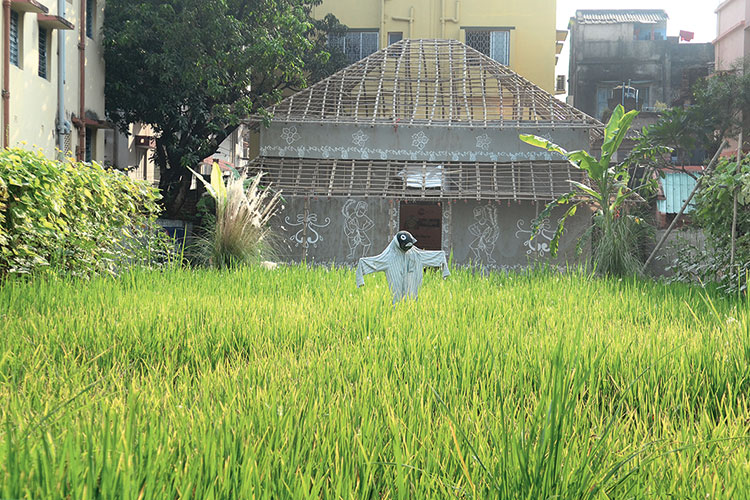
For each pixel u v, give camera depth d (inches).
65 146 682.2
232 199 578.9
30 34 601.0
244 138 1344.7
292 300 362.0
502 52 1147.3
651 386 183.5
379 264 345.1
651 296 397.7
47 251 377.1
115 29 797.9
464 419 139.3
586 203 792.9
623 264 600.4
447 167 847.7
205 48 792.3
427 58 946.7
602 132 858.8
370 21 1140.5
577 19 1534.2
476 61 943.0
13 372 178.2
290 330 259.0
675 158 1143.6
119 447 105.0
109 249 449.4
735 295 412.8
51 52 646.5
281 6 865.5
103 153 807.1
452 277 480.1
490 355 203.3
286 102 869.8
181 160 831.7
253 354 227.3
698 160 1140.5
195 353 223.5
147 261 490.6
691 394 179.0
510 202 818.8
